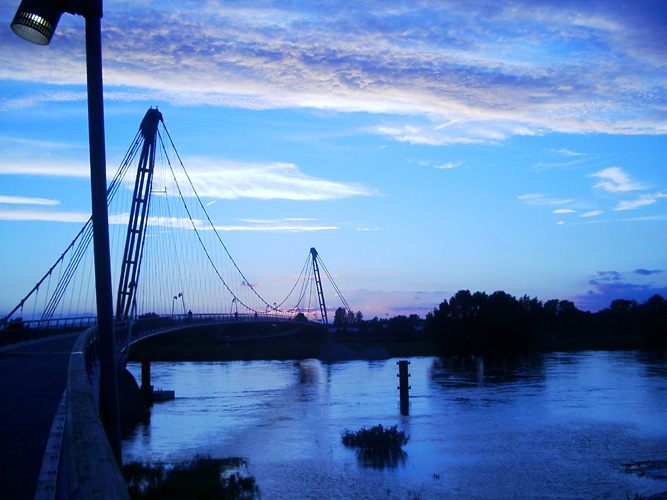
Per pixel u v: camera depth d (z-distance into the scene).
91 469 3.63
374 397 58.88
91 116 8.34
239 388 70.44
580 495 25.66
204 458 32.69
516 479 28.12
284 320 118.06
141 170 67.12
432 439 37.19
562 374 72.94
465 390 61.16
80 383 7.45
